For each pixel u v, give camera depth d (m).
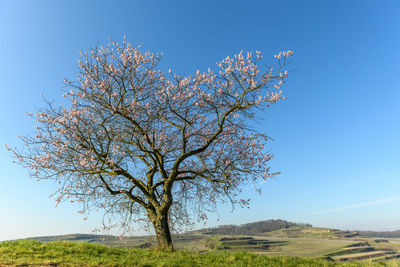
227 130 16.50
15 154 13.93
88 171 14.23
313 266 11.59
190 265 10.12
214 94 15.23
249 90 14.49
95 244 12.14
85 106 14.02
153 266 9.65
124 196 15.66
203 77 15.66
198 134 15.24
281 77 14.12
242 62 14.70
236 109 14.91
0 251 10.16
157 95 15.45
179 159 14.80
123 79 14.22
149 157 15.43
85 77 14.55
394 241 187.12
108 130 14.54
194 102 15.52
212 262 11.05
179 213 16.62
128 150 14.87
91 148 13.67
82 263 9.44
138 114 14.59
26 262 9.10
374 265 12.88
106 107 14.34
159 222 14.04
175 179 15.35
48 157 13.83
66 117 14.09
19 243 11.39
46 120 14.02
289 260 12.25
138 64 14.98
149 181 15.48
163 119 15.33
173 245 14.23
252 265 10.87
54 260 9.49
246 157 16.02
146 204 14.96
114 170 14.13
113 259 10.33
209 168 15.48
